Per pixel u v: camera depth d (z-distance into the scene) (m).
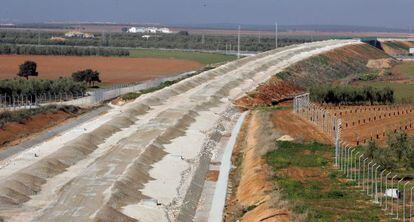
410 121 94.81
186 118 95.50
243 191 60.22
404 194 52.50
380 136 83.50
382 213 50.25
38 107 102.69
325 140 80.44
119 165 66.56
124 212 53.06
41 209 53.97
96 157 73.31
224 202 59.19
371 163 63.03
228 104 115.00
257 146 76.06
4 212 52.53
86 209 52.62
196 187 63.69
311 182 59.59
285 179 60.28
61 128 91.56
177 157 73.69
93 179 61.38
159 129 85.56
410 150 64.38
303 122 92.69
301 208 50.50
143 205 55.69
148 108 105.75
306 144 76.31
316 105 111.94
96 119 96.81
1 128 85.31
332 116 99.50
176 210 55.66
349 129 88.94
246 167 69.12
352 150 69.94
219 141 86.88
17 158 72.12
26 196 57.56
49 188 60.69
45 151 75.38
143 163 68.38
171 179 65.00
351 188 57.72
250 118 103.25
